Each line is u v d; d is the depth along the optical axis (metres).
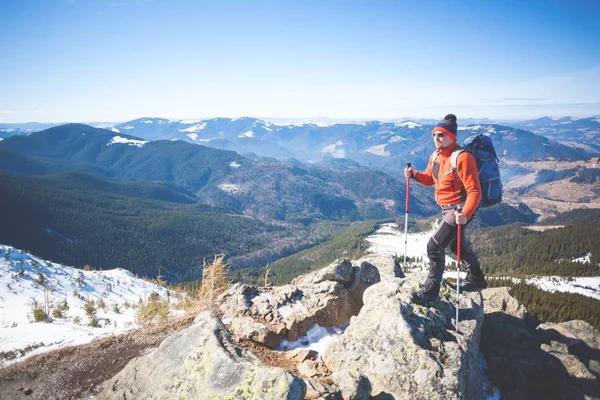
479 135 6.25
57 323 14.09
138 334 9.06
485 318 10.10
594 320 51.34
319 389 5.32
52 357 8.12
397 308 7.09
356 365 6.66
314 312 8.81
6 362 8.45
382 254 12.02
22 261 32.03
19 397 6.70
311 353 7.55
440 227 6.67
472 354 7.20
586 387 8.36
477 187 5.87
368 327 7.16
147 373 5.82
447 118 6.38
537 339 9.91
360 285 9.93
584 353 10.36
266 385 4.57
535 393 8.28
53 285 28.62
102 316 16.23
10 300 21.84
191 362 5.42
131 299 30.06
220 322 6.18
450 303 8.18
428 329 6.97
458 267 6.92
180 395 5.10
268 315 8.61
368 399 5.73
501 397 8.30
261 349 7.71
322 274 9.84
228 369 4.99
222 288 12.08
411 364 6.21
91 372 7.45
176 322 9.50
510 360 8.72
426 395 5.84
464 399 6.18
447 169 6.36
